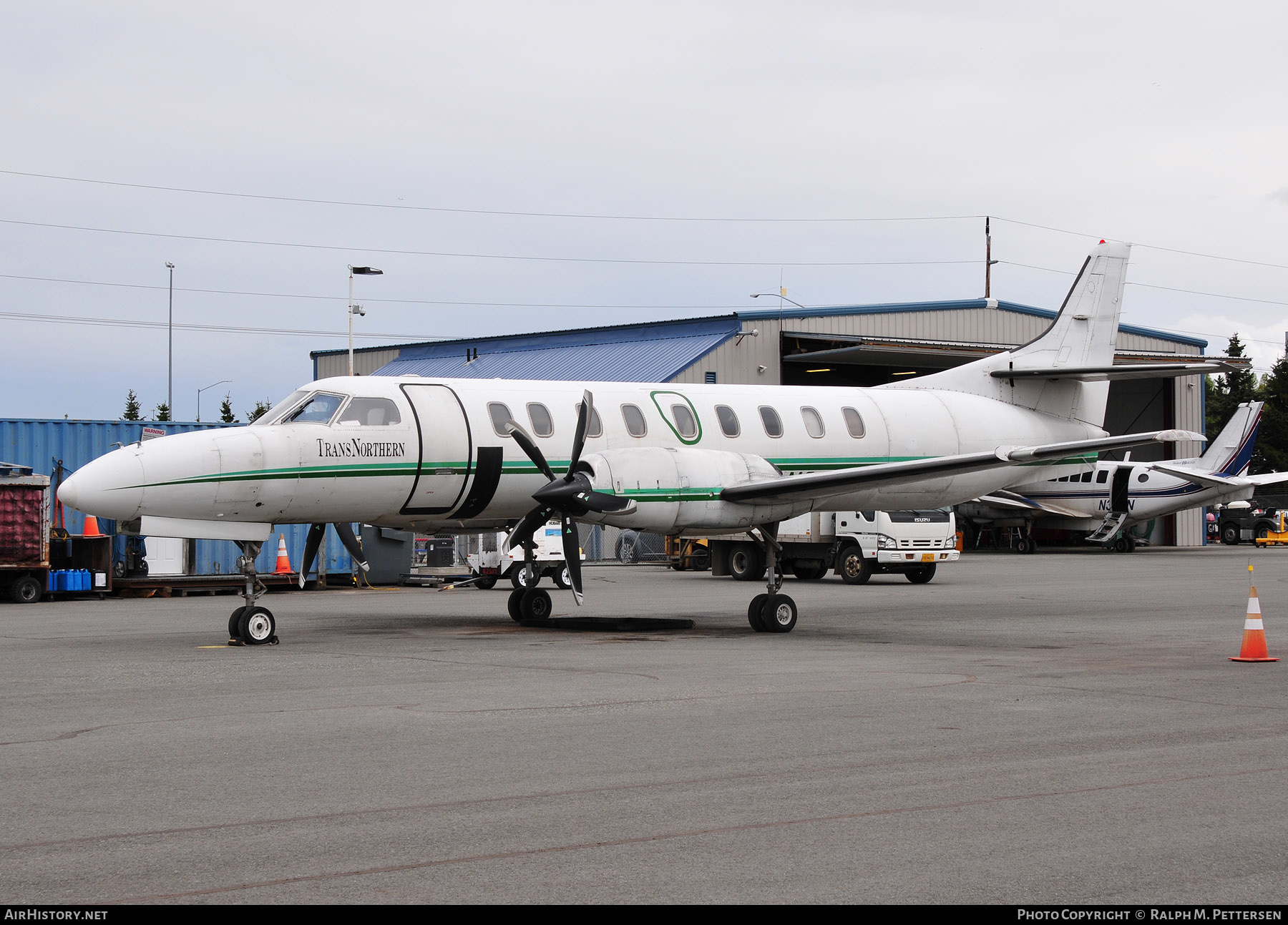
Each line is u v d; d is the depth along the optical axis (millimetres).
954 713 9625
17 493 24016
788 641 15422
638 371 43188
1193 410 54625
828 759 7828
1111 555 43906
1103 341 23906
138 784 7121
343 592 26906
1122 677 11781
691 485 16312
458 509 17719
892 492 21141
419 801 6715
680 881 5324
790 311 45031
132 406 81312
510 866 5523
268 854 5699
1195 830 6133
